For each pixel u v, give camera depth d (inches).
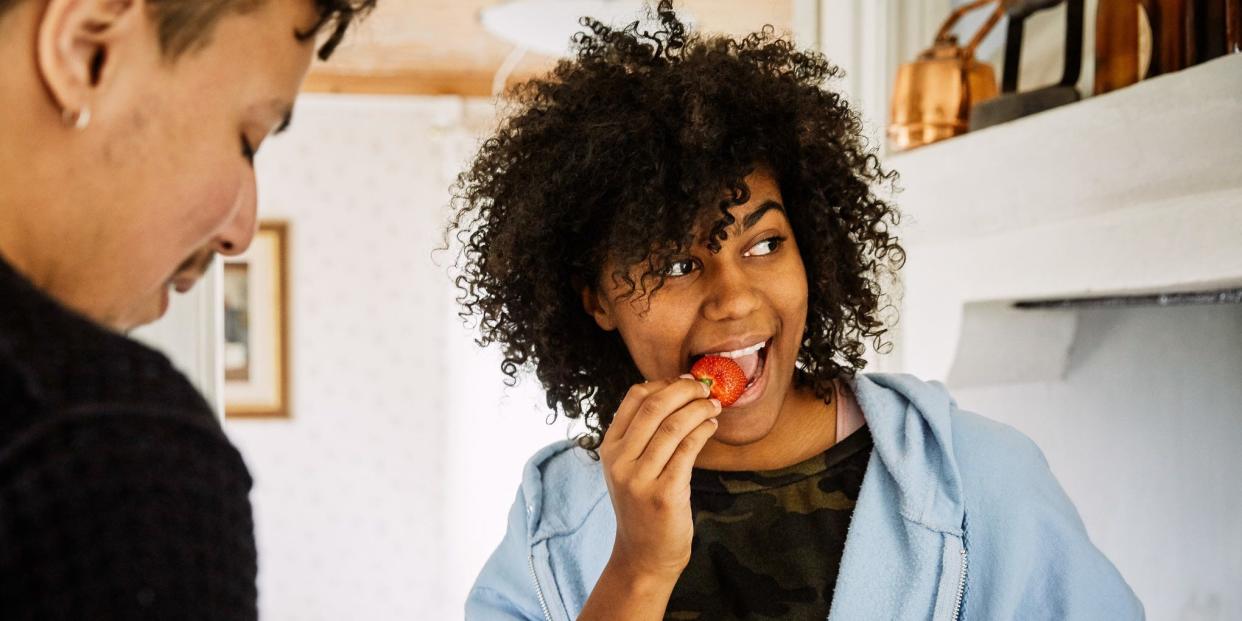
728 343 35.0
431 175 165.9
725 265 35.4
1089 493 64.1
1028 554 33.2
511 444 158.9
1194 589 59.4
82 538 14.7
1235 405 57.2
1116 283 49.3
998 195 57.0
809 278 40.0
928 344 65.7
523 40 88.0
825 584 35.1
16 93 17.8
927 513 33.8
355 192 165.5
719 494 37.3
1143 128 46.4
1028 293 55.7
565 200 38.3
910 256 66.9
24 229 18.6
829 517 36.0
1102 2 52.2
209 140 19.9
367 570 165.3
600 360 43.3
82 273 19.5
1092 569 33.3
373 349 165.8
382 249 165.9
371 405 165.8
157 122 18.9
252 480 18.0
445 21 123.2
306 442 164.7
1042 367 64.6
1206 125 42.8
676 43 41.1
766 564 35.9
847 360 41.1
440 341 166.7
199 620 15.2
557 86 41.0
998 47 70.6
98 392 15.8
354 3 22.2
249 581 16.7
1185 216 44.7
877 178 44.1
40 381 15.4
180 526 15.5
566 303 42.2
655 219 34.7
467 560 158.7
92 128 18.3
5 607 14.5
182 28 18.5
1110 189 48.8
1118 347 62.4
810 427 38.2
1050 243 53.6
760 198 35.8
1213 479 57.9
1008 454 35.4
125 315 21.2
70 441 15.1
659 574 33.0
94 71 18.1
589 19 42.6
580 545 41.2
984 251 59.4
